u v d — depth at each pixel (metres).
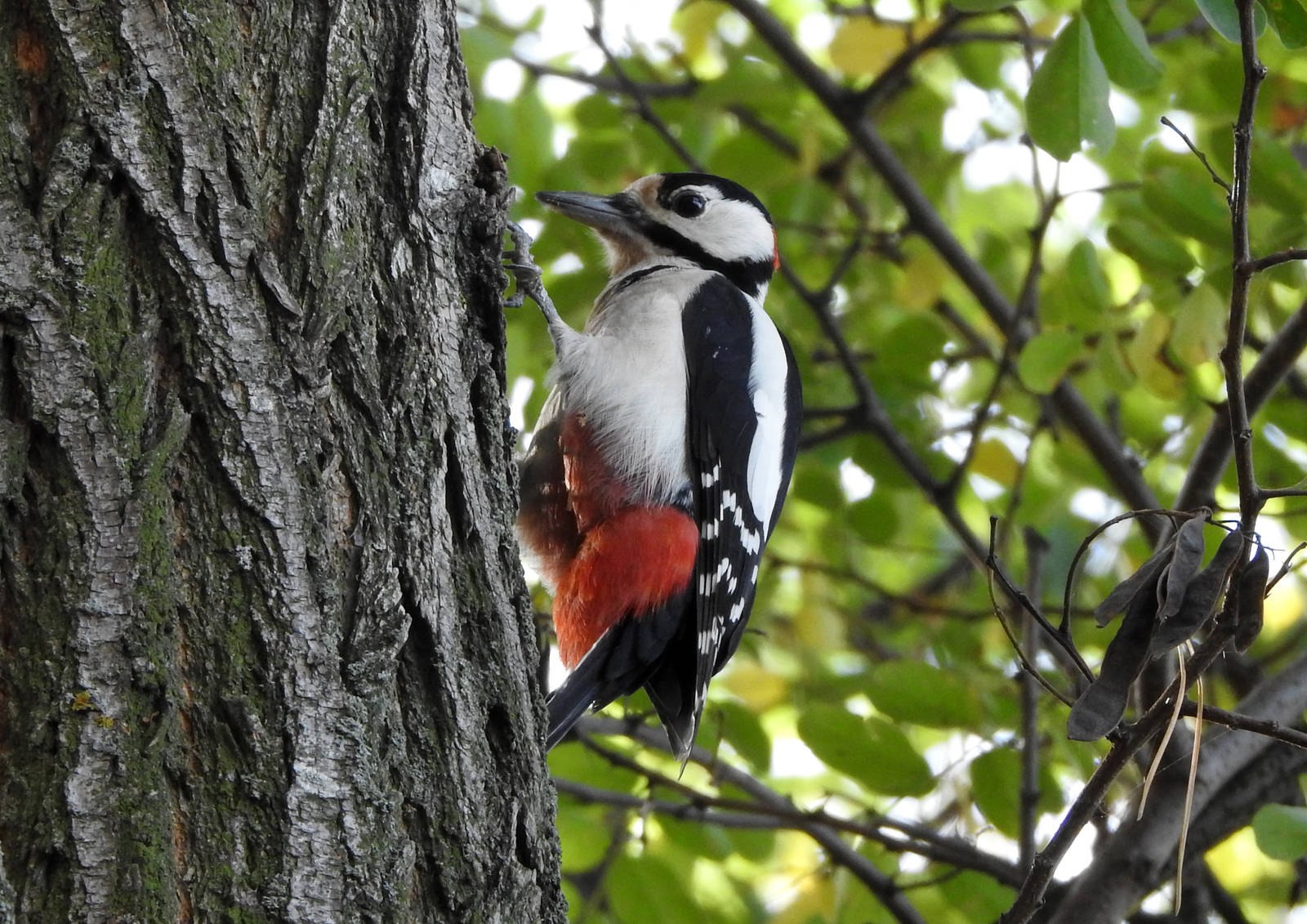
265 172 4.86
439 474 5.08
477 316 5.65
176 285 4.50
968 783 9.95
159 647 4.25
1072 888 8.76
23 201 4.39
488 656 5.09
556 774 10.73
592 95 12.16
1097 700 5.13
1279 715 9.12
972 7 8.67
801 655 12.11
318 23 5.11
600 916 10.77
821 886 10.26
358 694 4.55
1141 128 13.02
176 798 4.20
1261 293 9.70
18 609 4.17
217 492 4.45
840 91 12.03
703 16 12.42
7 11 4.52
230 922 4.17
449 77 5.66
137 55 4.57
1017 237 14.26
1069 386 11.12
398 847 4.52
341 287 4.89
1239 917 10.25
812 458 12.50
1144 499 10.91
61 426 4.27
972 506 13.89
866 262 13.09
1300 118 10.89
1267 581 5.16
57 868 4.02
